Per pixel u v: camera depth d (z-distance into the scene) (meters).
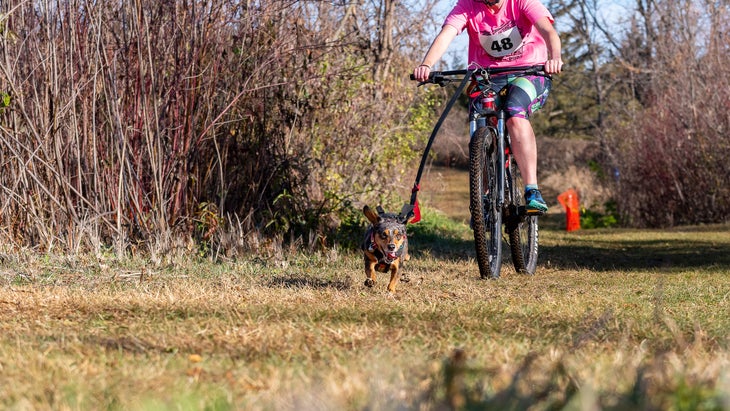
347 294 7.07
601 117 39.72
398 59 16.55
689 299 7.20
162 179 10.28
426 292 7.39
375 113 14.79
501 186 8.60
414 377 3.33
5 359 4.07
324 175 13.48
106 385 3.55
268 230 11.75
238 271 9.18
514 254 9.49
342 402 3.02
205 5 10.48
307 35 11.89
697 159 26.12
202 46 10.51
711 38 25.39
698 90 25.77
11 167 9.90
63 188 9.86
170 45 10.44
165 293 6.94
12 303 6.23
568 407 2.77
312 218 12.20
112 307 6.09
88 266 8.96
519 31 8.30
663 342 4.76
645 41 32.69
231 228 10.73
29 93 9.96
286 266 9.87
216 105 11.03
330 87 12.92
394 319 5.62
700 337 4.81
